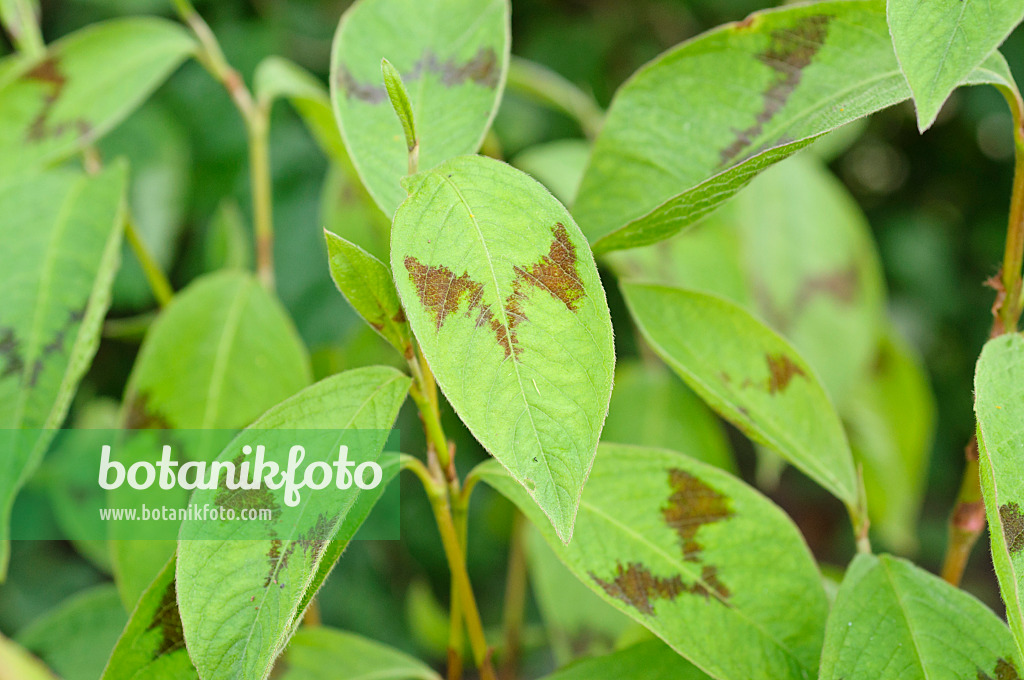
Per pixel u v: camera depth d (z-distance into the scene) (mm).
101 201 682
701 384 607
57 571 1561
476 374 500
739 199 946
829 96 583
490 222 513
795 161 984
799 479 1788
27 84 706
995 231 1716
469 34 628
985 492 517
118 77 716
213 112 1389
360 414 542
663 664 601
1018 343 544
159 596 555
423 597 1192
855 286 953
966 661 549
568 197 912
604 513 597
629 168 611
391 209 589
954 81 492
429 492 584
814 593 589
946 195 1751
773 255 940
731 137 596
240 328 729
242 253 934
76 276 662
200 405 709
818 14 585
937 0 503
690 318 632
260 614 511
